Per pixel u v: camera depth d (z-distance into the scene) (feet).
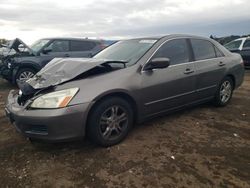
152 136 13.12
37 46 29.60
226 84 18.08
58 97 10.55
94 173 9.93
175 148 11.86
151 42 14.33
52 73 12.28
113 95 11.78
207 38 17.20
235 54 19.29
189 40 15.70
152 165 10.42
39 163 10.70
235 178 9.53
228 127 14.46
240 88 25.73
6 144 12.42
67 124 10.47
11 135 13.46
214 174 9.78
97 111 11.19
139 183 9.29
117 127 12.11
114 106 11.76
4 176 9.84
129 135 13.20
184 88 14.69
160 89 13.38
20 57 27.30
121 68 12.44
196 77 15.30
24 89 11.93
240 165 10.43
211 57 16.78
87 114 10.84
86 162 10.71
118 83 11.69
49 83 11.39
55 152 11.57
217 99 17.51
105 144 11.76
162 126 14.44
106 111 11.54
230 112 17.08
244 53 38.22
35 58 27.61
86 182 9.41
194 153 11.39
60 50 29.25
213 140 12.73
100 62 12.01
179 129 14.06
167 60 12.46
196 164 10.49
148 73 12.92
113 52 15.12
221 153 11.42
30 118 10.51
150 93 12.96
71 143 12.34
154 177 9.62
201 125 14.69
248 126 14.66
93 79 11.39
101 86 11.23
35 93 11.23
